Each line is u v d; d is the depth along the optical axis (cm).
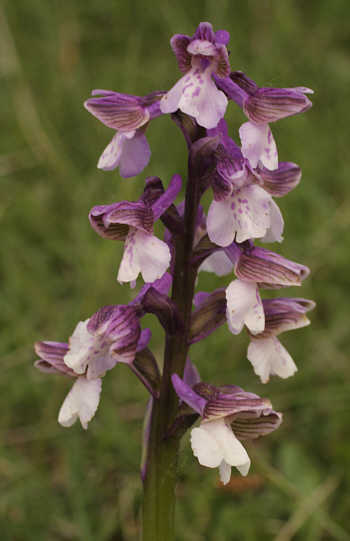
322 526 27
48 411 29
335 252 33
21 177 36
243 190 21
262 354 23
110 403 29
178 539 27
